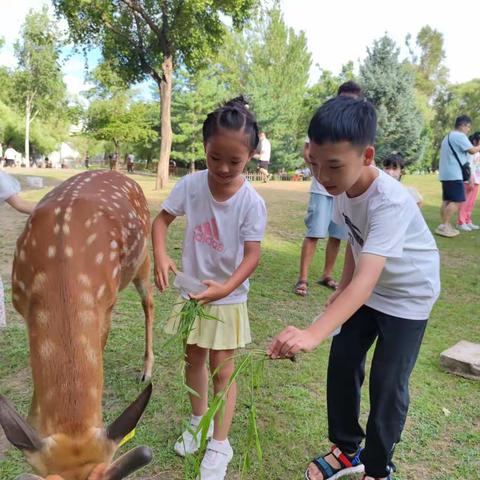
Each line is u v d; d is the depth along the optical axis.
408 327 2.29
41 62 43.12
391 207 2.06
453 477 2.63
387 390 2.31
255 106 31.45
